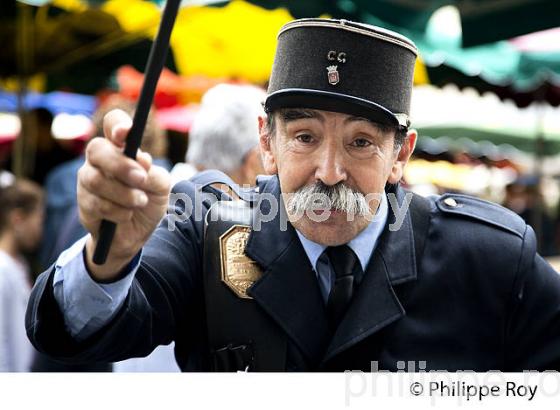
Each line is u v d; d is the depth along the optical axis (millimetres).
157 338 2627
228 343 2684
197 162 4719
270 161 2756
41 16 9367
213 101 4738
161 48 1813
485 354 2744
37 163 10234
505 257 2766
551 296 2805
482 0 8688
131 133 1892
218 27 9375
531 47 9875
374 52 2566
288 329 2652
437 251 2771
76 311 2279
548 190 17812
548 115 14914
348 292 2672
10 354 4871
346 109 2457
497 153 17734
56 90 10578
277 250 2717
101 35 9344
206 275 2736
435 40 9289
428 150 16703
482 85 10789
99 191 1932
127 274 2234
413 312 2713
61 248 4750
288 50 2629
